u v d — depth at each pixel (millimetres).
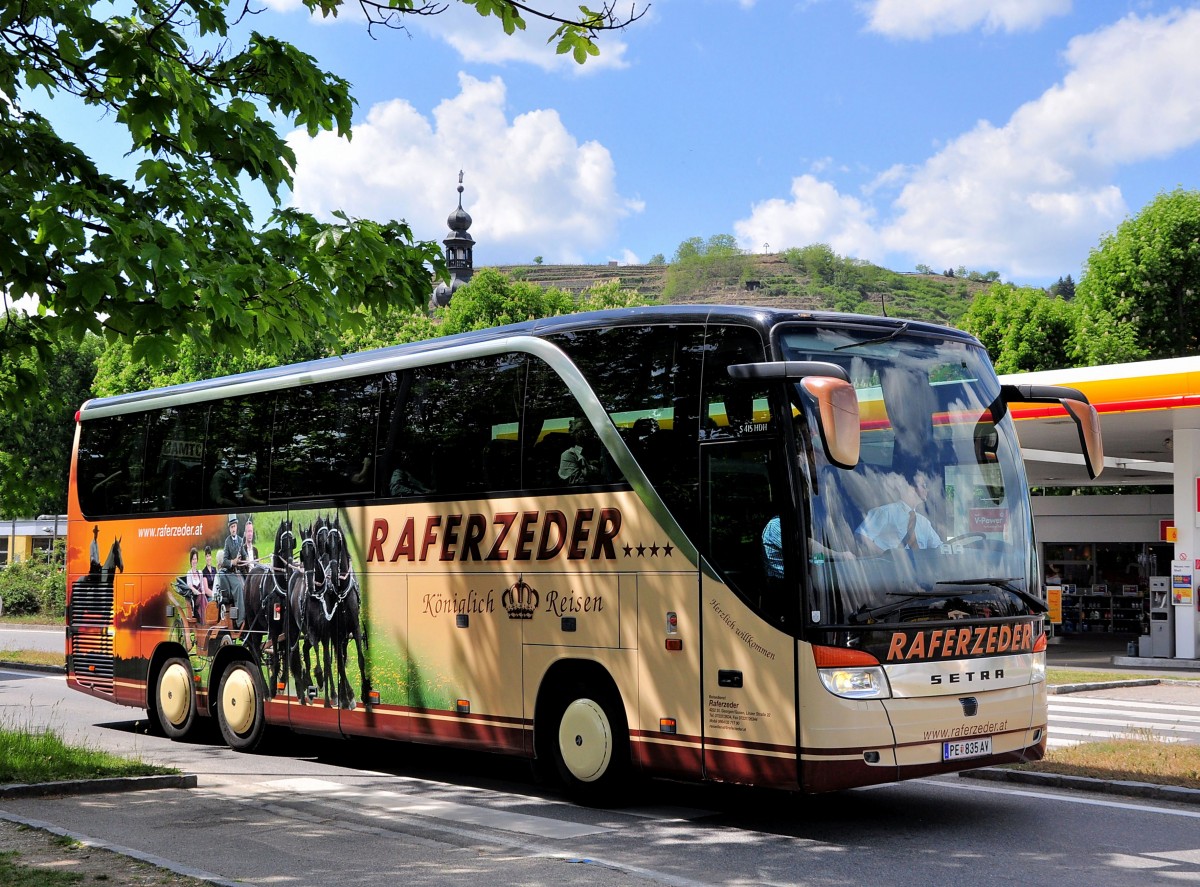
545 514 10289
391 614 11672
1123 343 41781
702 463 9188
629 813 9656
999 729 8938
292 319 9312
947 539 9047
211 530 14031
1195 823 9094
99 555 15703
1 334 9555
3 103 8867
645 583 9438
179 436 14734
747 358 9000
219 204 9617
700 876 7484
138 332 8438
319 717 12438
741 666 8750
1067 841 8492
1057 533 36531
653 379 9648
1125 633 35969
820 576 8453
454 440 11250
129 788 10352
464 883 7191
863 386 9078
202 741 14477
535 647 10242
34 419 11141
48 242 8148
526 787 11133
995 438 9641
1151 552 35750
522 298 71250
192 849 8102
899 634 8531
